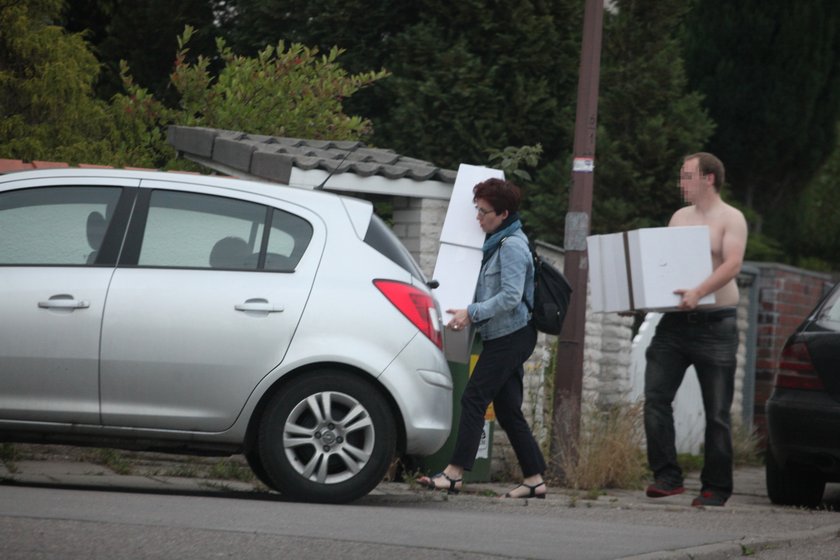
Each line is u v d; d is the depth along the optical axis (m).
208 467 26.33
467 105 54.84
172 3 59.00
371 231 22.03
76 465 25.75
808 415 26.62
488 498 24.14
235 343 20.98
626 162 56.28
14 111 39.66
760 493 31.83
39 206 21.53
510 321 23.95
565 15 56.97
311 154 31.30
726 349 25.83
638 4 58.09
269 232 21.59
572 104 57.50
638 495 28.58
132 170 21.91
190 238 21.48
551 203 54.78
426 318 21.75
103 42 59.00
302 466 21.19
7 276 21.16
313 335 21.09
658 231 25.50
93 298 21.00
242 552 15.30
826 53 70.81
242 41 58.19
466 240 28.33
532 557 16.06
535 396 31.98
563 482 29.19
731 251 25.53
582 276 29.44
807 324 27.62
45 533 15.66
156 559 14.60
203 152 32.06
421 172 30.75
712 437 25.80
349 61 56.75
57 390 20.91
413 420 21.38
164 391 20.94
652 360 26.33
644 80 57.34
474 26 56.06
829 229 75.38
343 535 16.94
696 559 17.45
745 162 71.62
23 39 39.41
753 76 70.81
